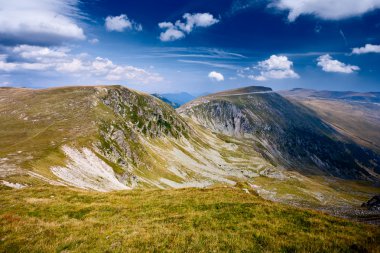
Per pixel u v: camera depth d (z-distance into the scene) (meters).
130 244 18.97
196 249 18.45
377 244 20.09
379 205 137.88
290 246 19.25
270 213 26.38
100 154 114.62
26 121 141.75
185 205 30.09
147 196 35.62
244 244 19.41
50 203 31.52
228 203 29.56
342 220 25.53
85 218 27.17
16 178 56.53
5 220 24.33
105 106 188.50
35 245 19.20
